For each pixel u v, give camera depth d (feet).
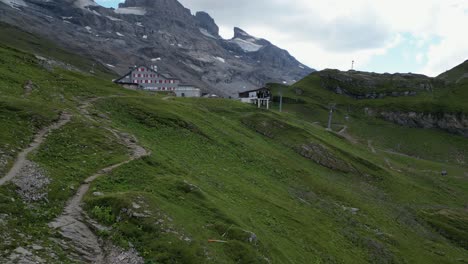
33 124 128.47
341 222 181.98
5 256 62.13
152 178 118.52
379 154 469.16
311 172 249.75
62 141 124.36
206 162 178.91
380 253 163.22
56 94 187.42
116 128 162.20
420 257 178.60
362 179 286.25
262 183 186.60
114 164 119.75
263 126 314.96
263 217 139.85
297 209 171.22
